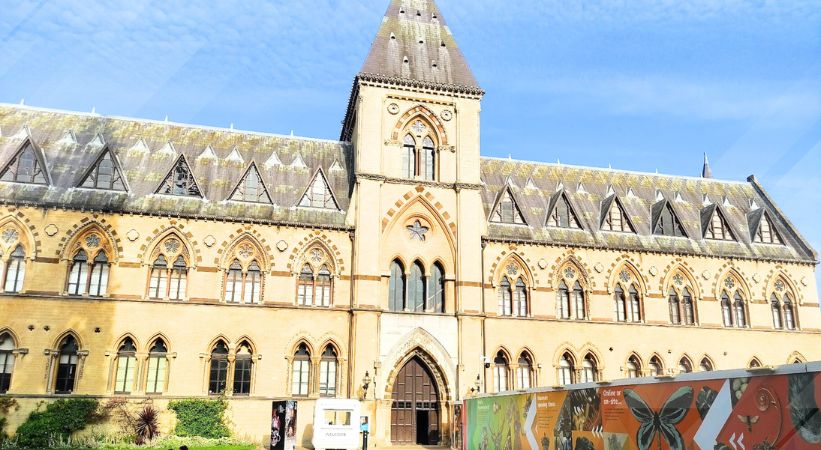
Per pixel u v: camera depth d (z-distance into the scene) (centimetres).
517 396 2705
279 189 4366
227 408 3809
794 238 5200
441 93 4584
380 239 4238
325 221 4244
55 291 3738
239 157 4481
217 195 4209
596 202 5069
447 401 4088
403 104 4516
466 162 4509
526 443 2583
